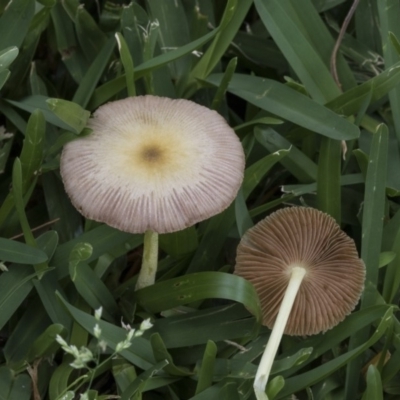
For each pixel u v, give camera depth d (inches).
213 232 13.1
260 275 12.5
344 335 12.4
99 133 12.1
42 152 12.7
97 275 12.9
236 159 12.1
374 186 12.8
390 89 13.3
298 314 12.5
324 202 13.2
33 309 12.9
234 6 13.1
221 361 12.5
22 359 12.6
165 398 12.7
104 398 12.0
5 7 13.6
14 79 13.7
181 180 11.8
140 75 13.3
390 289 12.9
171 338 12.7
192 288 12.5
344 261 12.4
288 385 12.2
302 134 13.7
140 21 13.7
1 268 12.6
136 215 11.7
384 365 12.6
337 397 12.6
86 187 11.8
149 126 12.1
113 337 12.3
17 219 13.1
